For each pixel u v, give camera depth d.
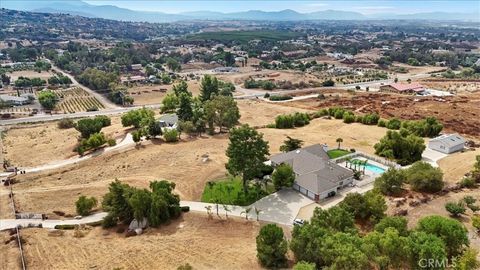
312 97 181.88
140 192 63.31
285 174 72.38
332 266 42.59
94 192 78.25
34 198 76.56
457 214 61.84
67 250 57.00
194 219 64.69
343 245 44.28
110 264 52.78
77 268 52.25
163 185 68.62
